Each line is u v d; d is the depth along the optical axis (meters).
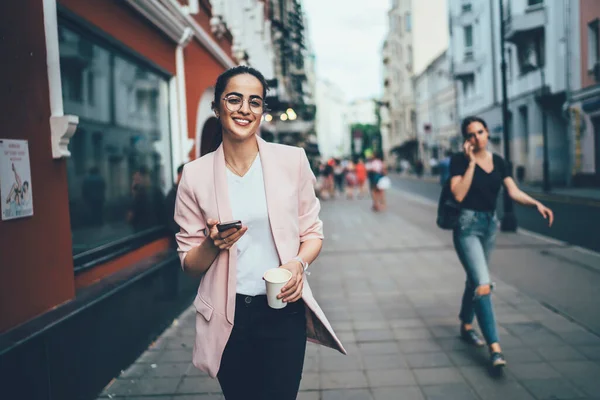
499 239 9.23
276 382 1.97
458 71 32.19
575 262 7.05
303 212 2.08
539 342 4.16
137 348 4.14
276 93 11.75
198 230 1.98
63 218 3.35
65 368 3.00
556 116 22.52
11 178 2.80
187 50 6.72
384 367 3.80
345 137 87.19
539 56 22.91
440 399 3.27
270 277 1.82
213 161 1.98
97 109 4.57
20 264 2.87
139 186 5.48
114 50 4.71
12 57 2.88
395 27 63.31
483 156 3.79
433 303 5.45
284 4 15.14
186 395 3.44
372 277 6.73
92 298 3.44
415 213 14.88
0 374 2.43
